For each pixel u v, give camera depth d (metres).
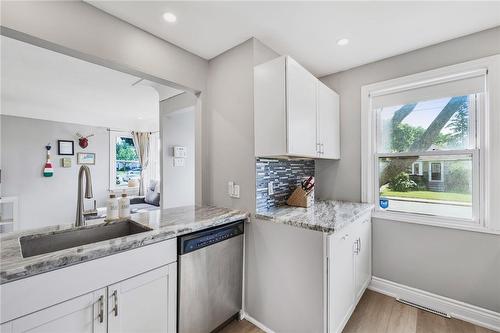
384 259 2.35
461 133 2.01
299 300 1.61
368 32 1.85
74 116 4.97
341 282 1.67
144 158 6.08
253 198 1.90
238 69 1.98
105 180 5.43
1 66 2.67
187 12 1.57
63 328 1.02
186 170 3.64
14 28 1.21
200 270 1.60
